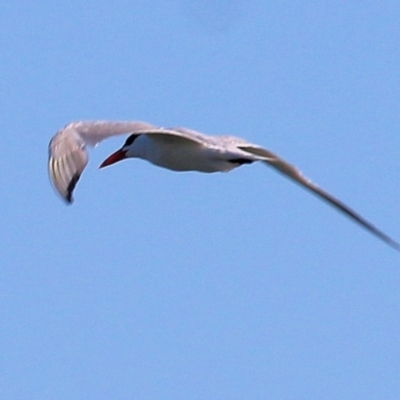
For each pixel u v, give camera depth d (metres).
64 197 13.23
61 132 13.74
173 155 16.77
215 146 16.47
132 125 14.23
